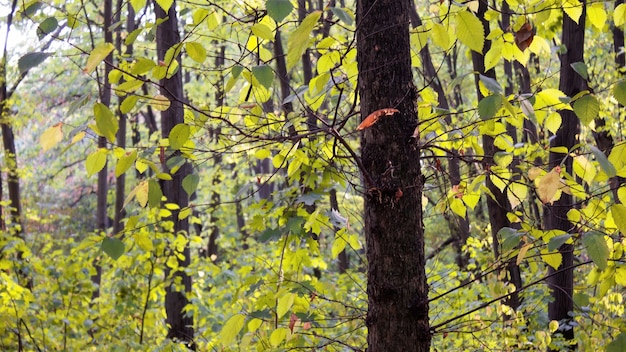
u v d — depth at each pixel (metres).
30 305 5.54
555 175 2.12
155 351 5.80
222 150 2.95
